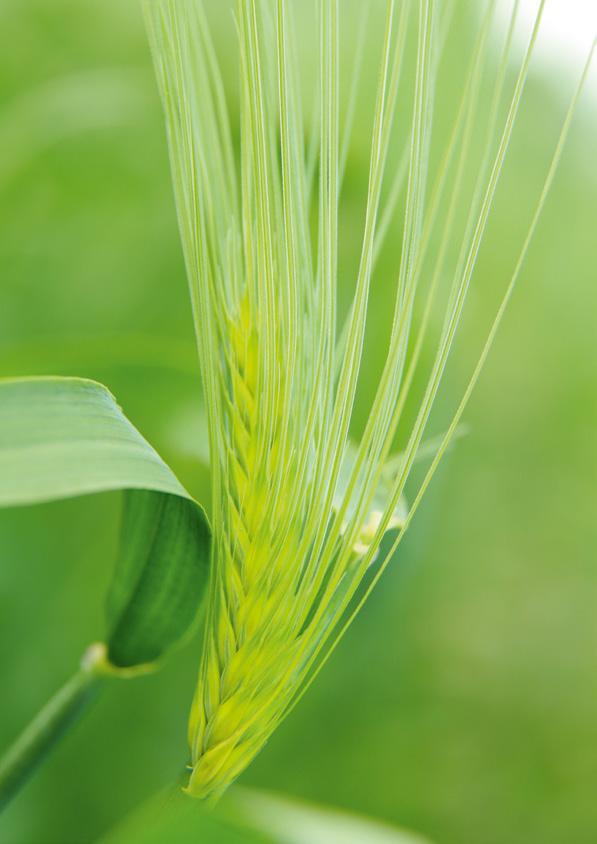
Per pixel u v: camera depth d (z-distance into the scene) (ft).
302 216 0.88
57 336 2.16
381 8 1.87
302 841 1.06
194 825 0.83
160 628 0.98
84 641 1.92
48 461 0.83
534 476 2.85
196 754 0.89
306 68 1.62
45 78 2.24
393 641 2.23
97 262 2.27
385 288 1.77
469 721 2.34
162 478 0.87
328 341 0.86
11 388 0.83
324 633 0.88
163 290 2.33
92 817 1.81
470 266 0.85
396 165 1.78
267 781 2.03
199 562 0.96
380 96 0.82
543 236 2.81
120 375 1.39
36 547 1.95
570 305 2.91
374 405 0.85
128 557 0.96
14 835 1.71
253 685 0.88
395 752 2.19
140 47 2.37
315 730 2.11
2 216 2.12
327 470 0.86
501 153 0.84
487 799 2.21
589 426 2.93
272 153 0.87
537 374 2.90
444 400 1.74
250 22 0.84
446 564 2.60
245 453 0.90
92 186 2.27
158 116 2.12
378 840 1.11
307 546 0.87
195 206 0.85
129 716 1.94
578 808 2.25
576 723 2.43
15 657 1.84
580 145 2.78
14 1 2.21
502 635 2.59
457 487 2.69
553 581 2.74
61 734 0.98
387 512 0.87
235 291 0.92
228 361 0.91
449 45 1.69
